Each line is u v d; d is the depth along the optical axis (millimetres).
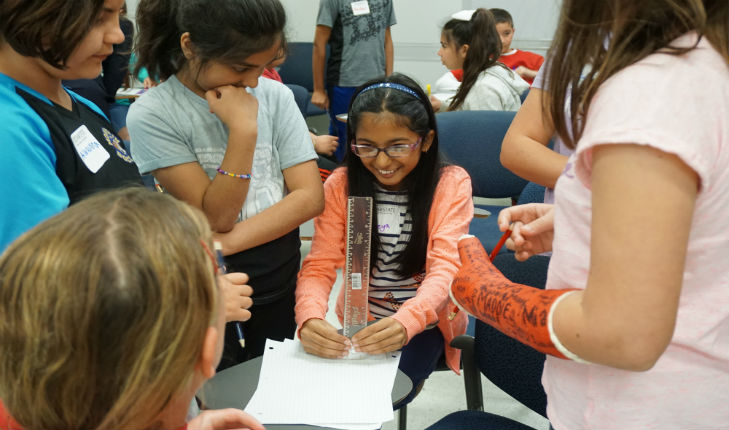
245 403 945
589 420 636
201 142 1273
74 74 883
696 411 603
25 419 479
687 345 580
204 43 1120
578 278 612
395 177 1342
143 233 461
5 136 767
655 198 471
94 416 464
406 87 1332
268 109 1371
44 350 437
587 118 548
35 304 434
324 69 4652
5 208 764
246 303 993
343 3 4148
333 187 1450
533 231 895
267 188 1359
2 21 761
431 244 1374
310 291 1304
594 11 550
